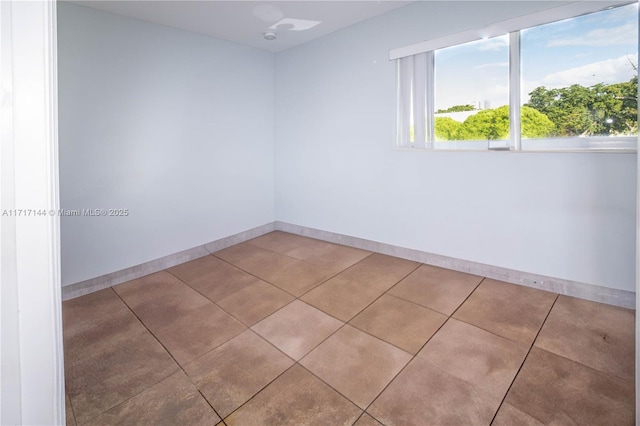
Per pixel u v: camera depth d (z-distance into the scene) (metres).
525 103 2.66
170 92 3.44
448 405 1.60
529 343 2.06
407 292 2.80
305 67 4.15
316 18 3.37
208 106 3.81
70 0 2.66
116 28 2.99
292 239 4.39
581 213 2.53
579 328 2.20
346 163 3.91
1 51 0.60
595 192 2.46
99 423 1.54
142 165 3.28
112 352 2.08
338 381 1.78
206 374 1.86
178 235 3.64
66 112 2.74
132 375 1.86
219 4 2.93
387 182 3.58
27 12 0.63
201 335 2.25
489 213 2.95
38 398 0.70
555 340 2.08
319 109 4.08
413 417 1.53
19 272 0.65
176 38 3.45
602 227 2.46
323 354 2.02
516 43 2.63
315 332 2.26
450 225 3.19
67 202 2.81
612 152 2.34
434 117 3.17
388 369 1.87
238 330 2.30
